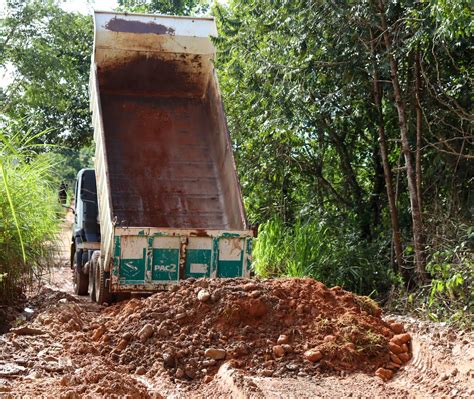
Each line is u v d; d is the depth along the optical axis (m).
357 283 12.83
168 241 11.36
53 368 7.29
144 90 14.82
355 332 8.29
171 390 7.25
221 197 13.66
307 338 8.24
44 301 11.53
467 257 10.65
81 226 14.57
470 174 12.39
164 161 14.09
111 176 13.70
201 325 8.38
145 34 14.31
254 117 14.44
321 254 13.24
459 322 9.51
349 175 14.64
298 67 12.55
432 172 12.54
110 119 14.50
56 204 12.28
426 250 11.60
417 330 9.03
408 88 12.51
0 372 7.03
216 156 14.10
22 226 11.04
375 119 13.77
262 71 13.06
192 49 14.56
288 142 14.52
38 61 27.67
